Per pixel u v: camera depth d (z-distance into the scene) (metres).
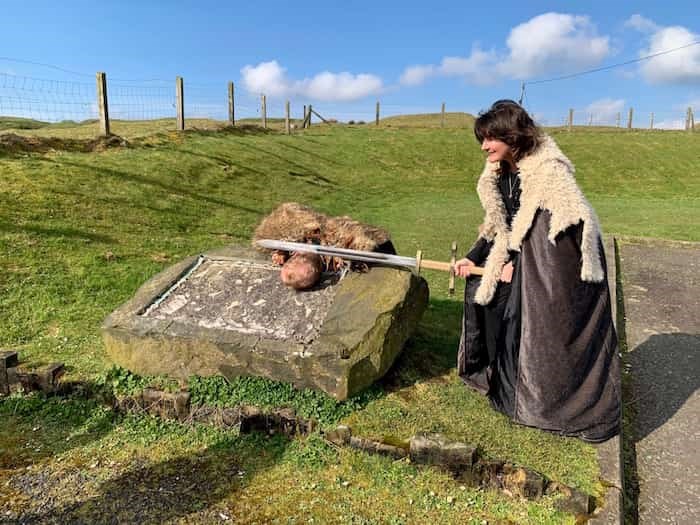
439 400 3.74
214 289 4.23
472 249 3.72
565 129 32.56
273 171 14.73
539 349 3.19
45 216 7.32
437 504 2.93
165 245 7.39
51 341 4.62
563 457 3.18
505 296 3.55
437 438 3.20
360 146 22.06
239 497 2.97
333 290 4.03
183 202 9.66
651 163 22.28
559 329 3.14
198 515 2.84
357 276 4.09
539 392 3.20
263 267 4.43
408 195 16.62
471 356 3.82
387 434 3.35
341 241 4.16
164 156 12.26
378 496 2.99
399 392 3.82
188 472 3.18
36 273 5.81
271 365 3.57
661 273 8.25
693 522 2.97
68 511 2.85
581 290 3.13
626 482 3.29
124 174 10.04
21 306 5.20
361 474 3.14
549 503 2.89
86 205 8.12
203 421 3.63
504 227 3.45
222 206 10.16
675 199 17.61
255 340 3.64
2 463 3.24
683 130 32.72
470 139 25.00
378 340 3.63
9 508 2.86
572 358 3.17
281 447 3.40
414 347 4.49
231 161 13.95
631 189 19.27
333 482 3.09
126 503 2.91
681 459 3.53
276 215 4.52
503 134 3.12
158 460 3.28
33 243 6.47
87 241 6.91
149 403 3.71
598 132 29.83
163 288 4.25
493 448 3.22
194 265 4.60
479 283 3.66
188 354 3.72
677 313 6.41
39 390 3.92
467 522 2.81
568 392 3.19
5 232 6.57
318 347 3.54
